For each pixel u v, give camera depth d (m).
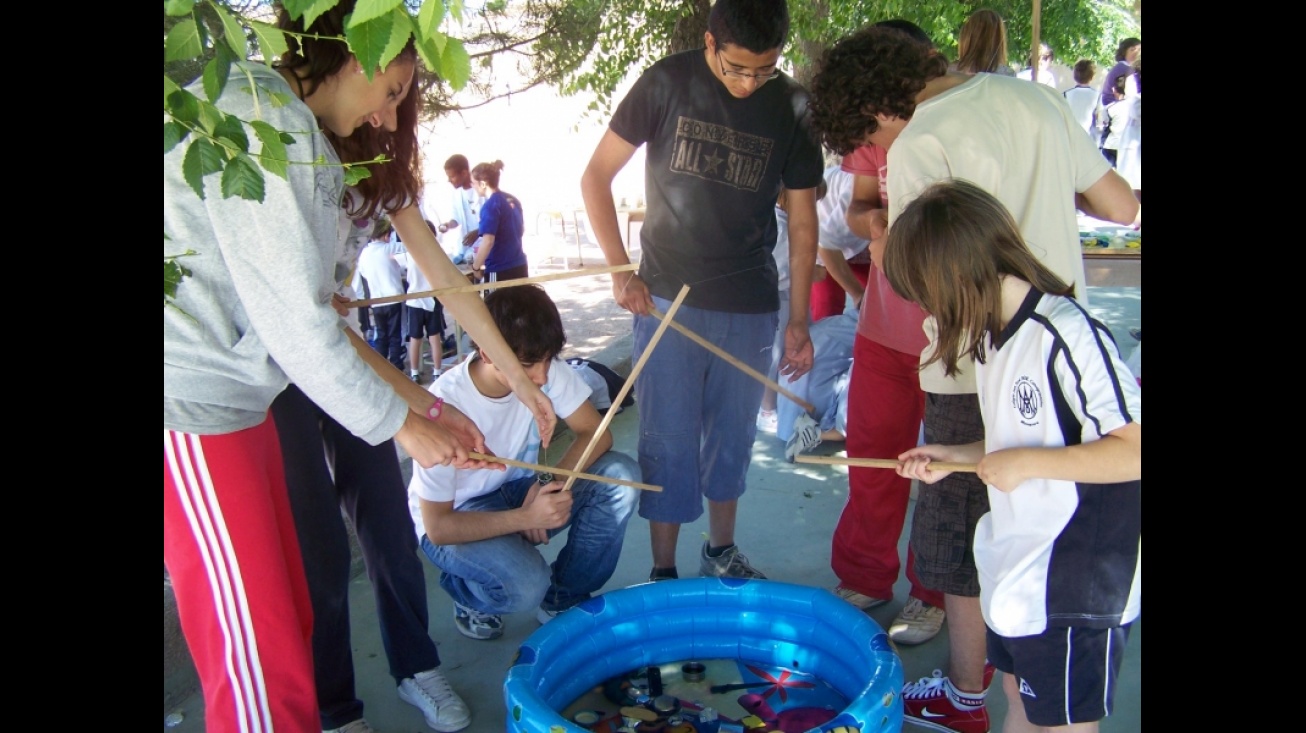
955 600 2.54
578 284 8.92
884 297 2.92
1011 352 1.91
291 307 1.70
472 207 7.75
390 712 2.78
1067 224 2.44
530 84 4.82
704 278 2.99
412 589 2.68
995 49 3.76
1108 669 1.97
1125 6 12.80
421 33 1.28
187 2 1.22
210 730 1.96
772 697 2.68
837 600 2.75
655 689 2.71
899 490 3.07
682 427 3.08
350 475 2.56
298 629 1.97
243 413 1.85
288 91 1.73
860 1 5.70
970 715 2.62
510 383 2.63
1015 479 1.87
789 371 3.37
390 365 2.49
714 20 2.72
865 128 2.48
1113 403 1.78
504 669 2.97
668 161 2.96
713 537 3.38
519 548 2.88
